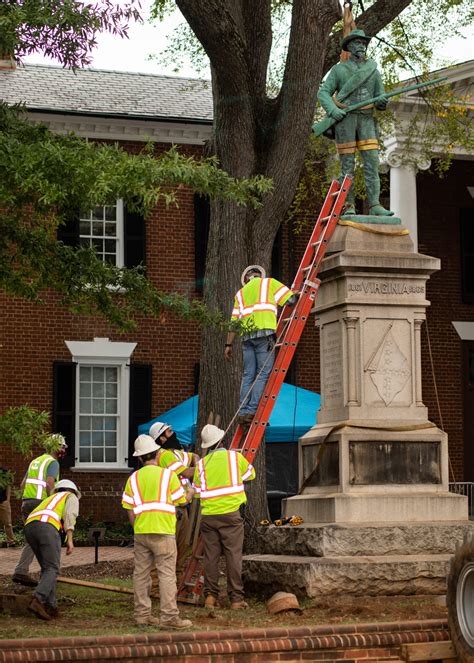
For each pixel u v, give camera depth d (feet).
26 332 104.73
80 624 46.19
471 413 117.60
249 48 72.59
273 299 54.34
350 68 57.93
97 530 74.28
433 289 117.80
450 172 120.06
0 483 46.16
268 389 53.42
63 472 104.53
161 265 108.88
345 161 57.67
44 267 52.31
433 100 97.55
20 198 49.88
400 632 42.34
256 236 71.77
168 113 110.22
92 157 44.14
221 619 46.39
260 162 73.00
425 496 53.83
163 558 44.52
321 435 55.57
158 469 45.55
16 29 48.03
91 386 107.65
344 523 52.47
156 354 108.37
